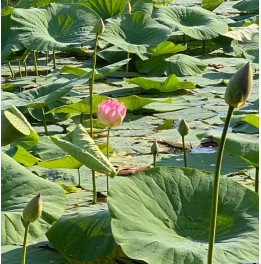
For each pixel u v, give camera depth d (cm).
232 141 277
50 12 555
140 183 224
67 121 446
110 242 217
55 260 226
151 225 210
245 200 229
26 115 457
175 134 409
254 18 775
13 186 244
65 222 230
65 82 400
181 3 995
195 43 744
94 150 260
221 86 558
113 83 565
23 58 581
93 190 290
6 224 224
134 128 426
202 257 196
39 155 341
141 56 610
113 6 678
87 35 541
